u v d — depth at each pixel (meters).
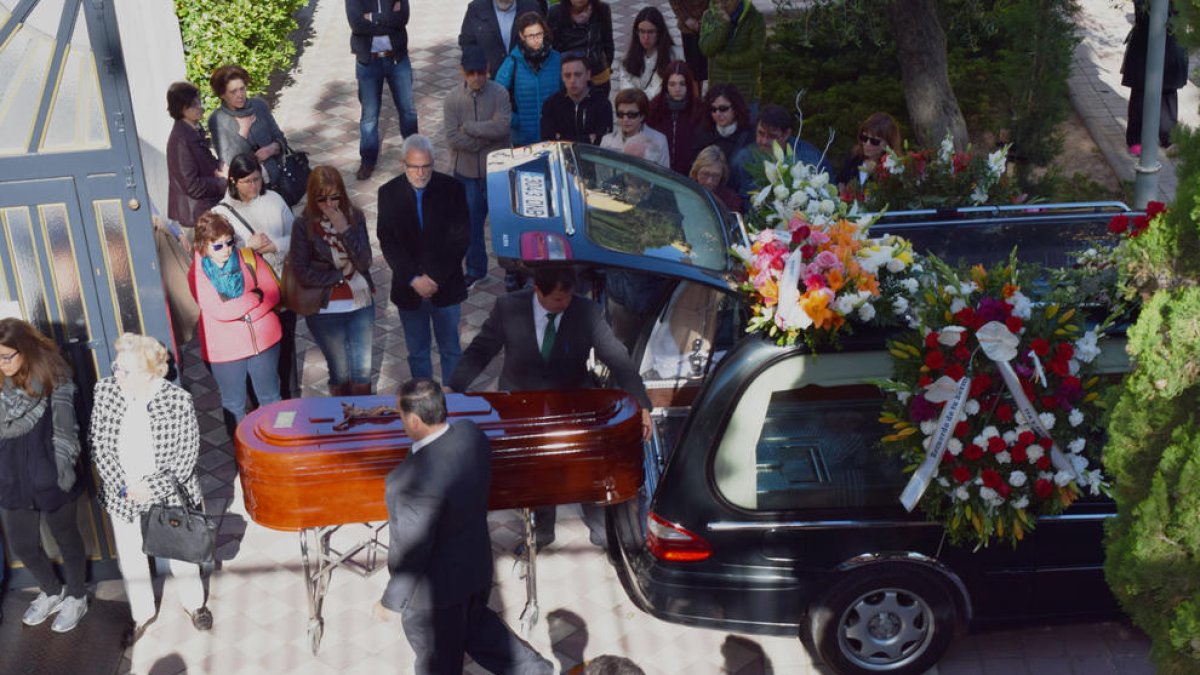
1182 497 4.47
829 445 6.21
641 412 6.54
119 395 6.50
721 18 10.55
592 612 7.00
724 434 6.16
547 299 6.68
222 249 7.45
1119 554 4.80
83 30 6.21
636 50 10.72
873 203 8.15
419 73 14.33
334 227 7.81
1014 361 5.97
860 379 6.14
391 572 5.75
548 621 6.93
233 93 9.41
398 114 12.73
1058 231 7.20
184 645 6.86
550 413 6.27
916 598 6.34
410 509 5.61
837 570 6.26
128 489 6.50
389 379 9.18
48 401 6.57
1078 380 5.97
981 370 5.98
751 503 6.21
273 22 13.23
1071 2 10.18
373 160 11.96
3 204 6.41
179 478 6.57
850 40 10.94
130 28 8.86
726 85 9.12
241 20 12.52
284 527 6.13
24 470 6.57
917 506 6.19
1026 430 5.99
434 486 5.63
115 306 6.71
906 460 6.11
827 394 6.16
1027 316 5.91
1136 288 5.22
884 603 6.36
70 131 6.36
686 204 7.52
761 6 14.75
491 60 11.55
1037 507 6.22
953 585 6.34
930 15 10.23
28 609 7.04
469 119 9.78
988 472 6.02
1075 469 6.05
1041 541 6.32
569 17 11.12
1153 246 4.80
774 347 6.12
